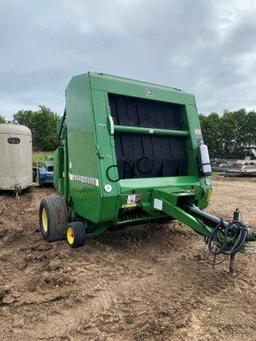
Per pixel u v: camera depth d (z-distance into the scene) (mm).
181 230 7453
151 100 6320
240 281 4883
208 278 4992
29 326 3795
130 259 5777
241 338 3555
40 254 6102
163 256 5926
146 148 6383
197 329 3695
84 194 5969
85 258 5727
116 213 5676
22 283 4930
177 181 6332
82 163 5969
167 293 4520
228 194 14148
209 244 4930
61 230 6648
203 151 6512
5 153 13156
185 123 6730
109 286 4727
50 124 71875
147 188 5875
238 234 4727
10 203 11969
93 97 5605
